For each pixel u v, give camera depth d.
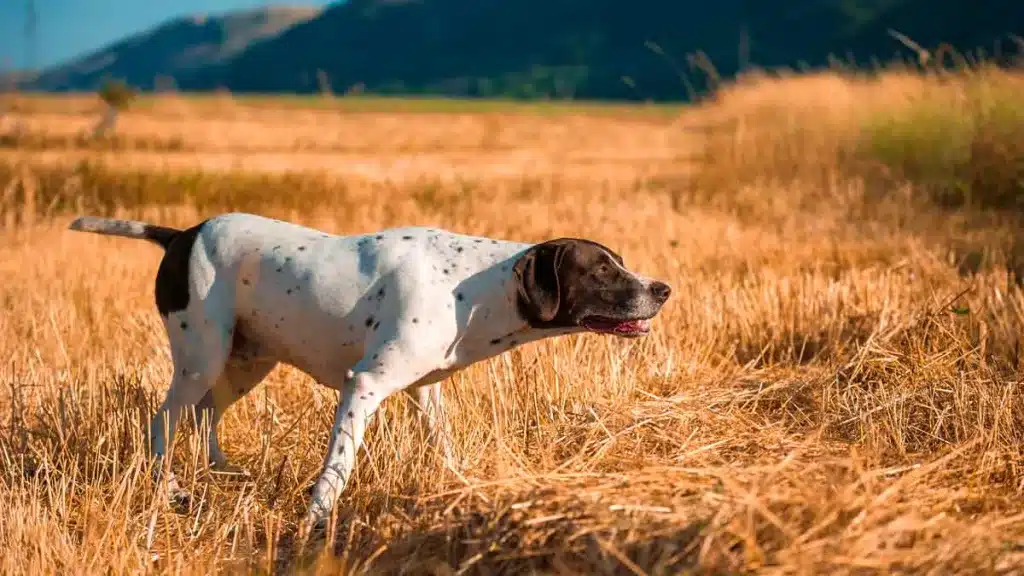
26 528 4.67
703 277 9.20
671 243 9.88
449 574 4.11
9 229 12.12
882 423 5.52
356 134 33.09
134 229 5.62
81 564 4.50
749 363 6.93
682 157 25.75
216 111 47.41
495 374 5.98
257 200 14.77
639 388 6.36
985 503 4.43
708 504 4.01
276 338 5.21
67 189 14.40
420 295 4.88
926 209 13.34
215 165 20.98
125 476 4.98
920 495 4.32
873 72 19.17
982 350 6.29
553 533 4.06
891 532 3.84
